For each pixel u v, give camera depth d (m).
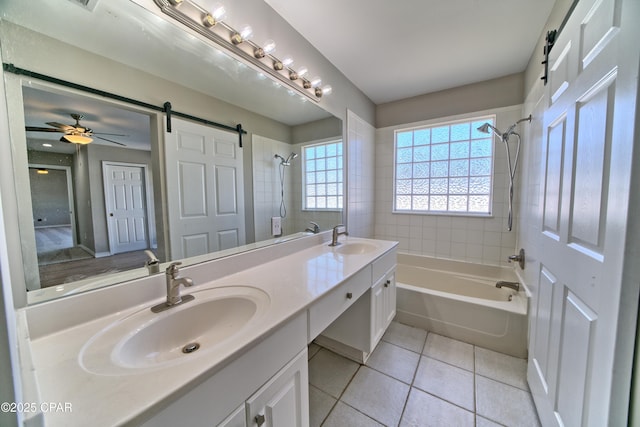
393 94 2.73
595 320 0.74
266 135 1.60
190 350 0.85
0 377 0.33
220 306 0.98
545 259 1.20
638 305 0.60
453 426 1.22
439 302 2.00
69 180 0.82
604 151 0.72
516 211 2.37
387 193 3.05
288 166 1.78
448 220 2.73
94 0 0.85
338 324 1.71
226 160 1.39
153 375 0.56
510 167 2.29
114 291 0.85
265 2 1.42
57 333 0.73
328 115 2.12
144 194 1.04
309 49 1.80
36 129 0.74
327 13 1.52
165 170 1.11
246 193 1.50
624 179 0.62
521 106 2.27
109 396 0.50
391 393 1.42
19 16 0.70
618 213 0.64
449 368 1.62
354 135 2.51
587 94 0.84
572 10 1.00
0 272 0.32
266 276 1.22
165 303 0.92
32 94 0.73
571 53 0.98
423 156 2.88
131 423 0.46
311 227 2.00
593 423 0.73
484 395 1.40
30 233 0.72
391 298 1.94
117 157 0.95
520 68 2.20
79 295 0.77
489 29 1.67
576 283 0.87
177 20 1.03
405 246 2.98
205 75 1.23
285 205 1.76
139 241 1.01
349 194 2.45
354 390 1.45
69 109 0.82
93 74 0.87
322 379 1.54
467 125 2.61
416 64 2.12
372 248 1.90
